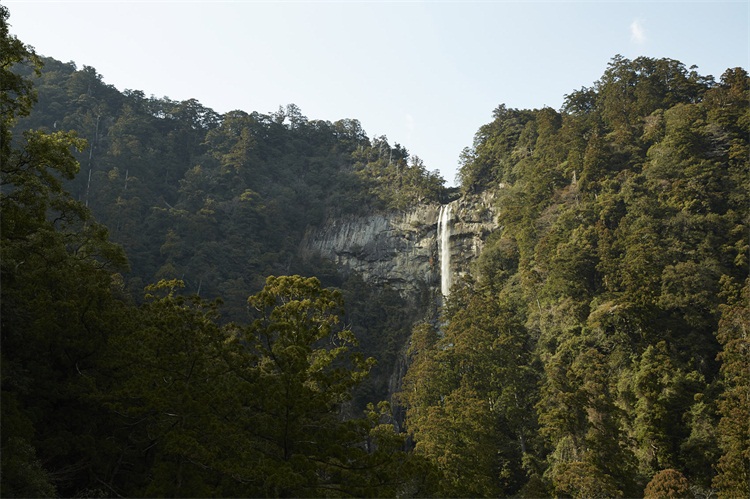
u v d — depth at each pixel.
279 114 182.88
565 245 84.38
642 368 61.06
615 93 125.69
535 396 69.00
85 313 31.61
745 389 53.12
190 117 165.38
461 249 126.50
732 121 96.12
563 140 116.00
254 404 27.78
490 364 70.81
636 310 68.81
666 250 76.88
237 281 110.75
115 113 155.38
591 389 55.53
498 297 95.19
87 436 28.98
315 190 154.12
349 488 25.86
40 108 142.75
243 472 24.69
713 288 70.62
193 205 133.12
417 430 67.81
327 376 30.05
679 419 58.06
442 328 95.94
